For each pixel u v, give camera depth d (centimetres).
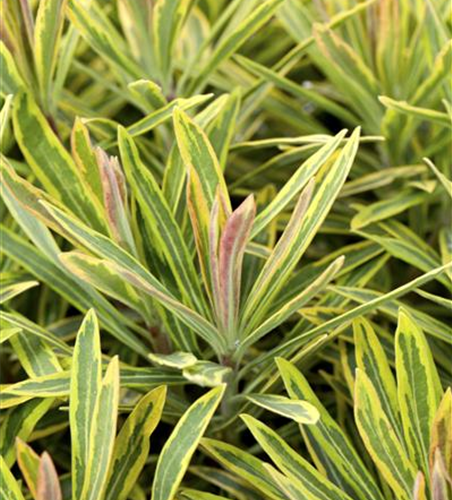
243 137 68
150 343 62
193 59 64
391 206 61
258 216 54
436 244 66
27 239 62
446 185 56
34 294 65
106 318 58
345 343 58
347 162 52
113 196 53
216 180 54
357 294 56
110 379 50
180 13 61
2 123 53
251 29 60
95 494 50
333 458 52
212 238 51
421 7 62
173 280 56
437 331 56
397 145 65
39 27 56
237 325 54
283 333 63
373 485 53
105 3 73
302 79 73
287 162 61
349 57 63
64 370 55
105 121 58
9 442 54
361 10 65
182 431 50
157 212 55
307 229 53
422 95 62
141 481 60
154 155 66
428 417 52
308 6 70
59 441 61
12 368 62
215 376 51
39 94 60
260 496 55
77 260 52
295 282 59
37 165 57
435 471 47
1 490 50
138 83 56
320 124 67
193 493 52
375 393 50
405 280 65
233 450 53
